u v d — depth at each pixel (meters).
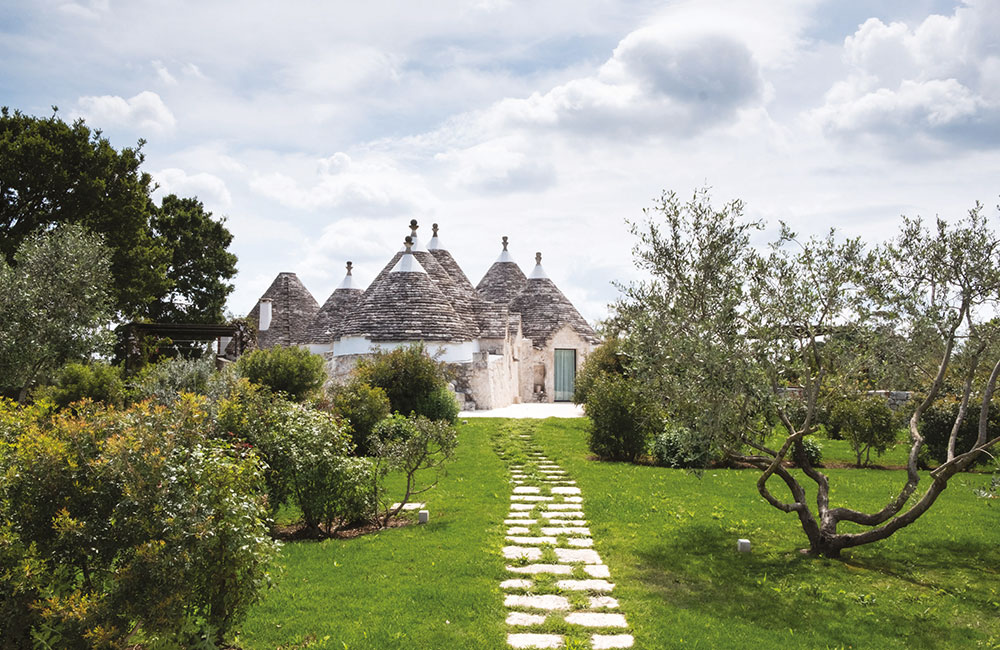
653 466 17.86
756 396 9.18
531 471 16.66
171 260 40.75
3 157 27.23
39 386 21.34
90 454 5.97
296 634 7.06
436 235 39.28
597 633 7.25
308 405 13.46
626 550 10.24
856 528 12.16
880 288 9.76
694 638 7.13
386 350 27.66
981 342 9.62
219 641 6.43
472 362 31.23
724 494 14.42
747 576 9.19
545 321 40.00
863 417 18.73
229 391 16.86
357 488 11.27
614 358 27.83
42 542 5.72
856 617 7.87
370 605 7.83
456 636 7.04
